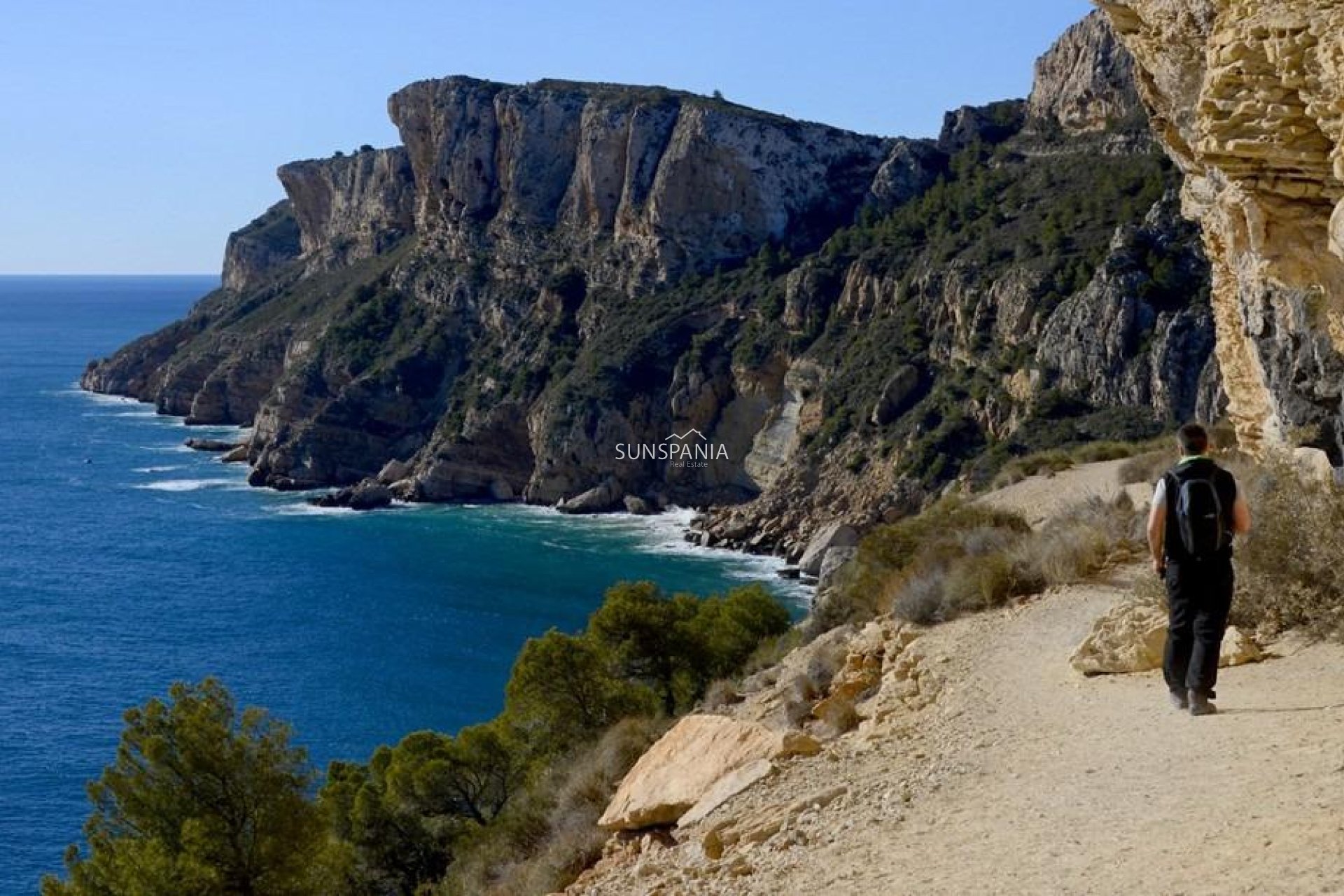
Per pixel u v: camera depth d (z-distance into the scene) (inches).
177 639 2923.2
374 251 6998.0
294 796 1002.7
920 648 696.4
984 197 4569.4
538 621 3075.8
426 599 3302.2
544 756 1146.7
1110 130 4503.0
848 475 3993.6
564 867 605.9
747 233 5334.6
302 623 3065.9
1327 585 524.4
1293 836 297.9
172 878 880.3
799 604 3125.0
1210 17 667.4
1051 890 305.0
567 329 5374.0
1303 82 526.3
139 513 4559.5
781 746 550.9
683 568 3663.9
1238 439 935.0
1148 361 3385.8
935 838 375.9
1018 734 470.3
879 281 4507.9
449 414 5236.2
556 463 4729.3
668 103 5610.2
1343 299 566.9
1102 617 584.7
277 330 6840.6
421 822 1210.6
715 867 422.6
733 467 4694.9
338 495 4773.6
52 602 3287.4
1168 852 310.0
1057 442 3371.1
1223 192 761.0
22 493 4923.7
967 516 1090.7
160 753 971.3
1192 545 429.1
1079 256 3848.4
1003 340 3885.3
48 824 1898.4
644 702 1200.2
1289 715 406.0
